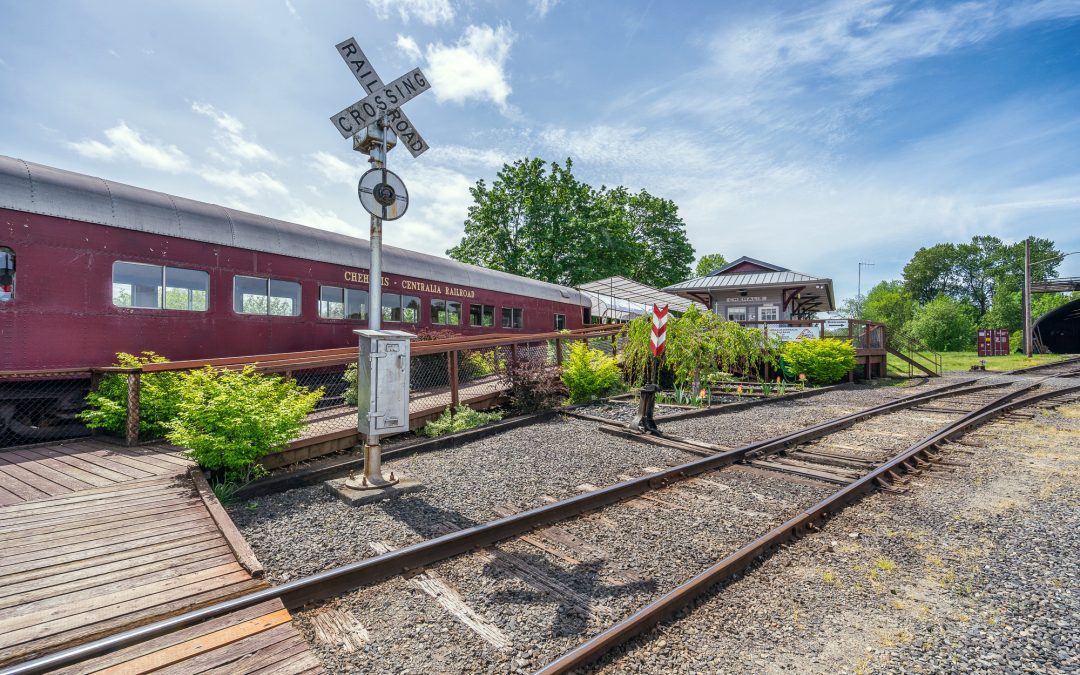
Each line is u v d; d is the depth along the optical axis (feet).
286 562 12.75
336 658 9.18
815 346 52.80
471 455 23.71
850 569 12.59
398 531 14.84
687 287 78.84
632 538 14.51
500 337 34.04
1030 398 40.04
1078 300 127.13
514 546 13.96
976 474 20.65
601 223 118.83
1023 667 8.96
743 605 10.97
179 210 29.45
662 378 45.06
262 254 32.99
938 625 10.24
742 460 22.82
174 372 24.91
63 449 22.08
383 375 18.28
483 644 9.58
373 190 18.62
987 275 276.62
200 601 10.45
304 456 22.57
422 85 20.11
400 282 42.45
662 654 9.32
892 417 34.01
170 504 15.61
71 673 8.17
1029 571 12.43
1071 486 18.98
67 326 24.68
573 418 32.99
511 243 113.50
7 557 11.94
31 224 23.71
